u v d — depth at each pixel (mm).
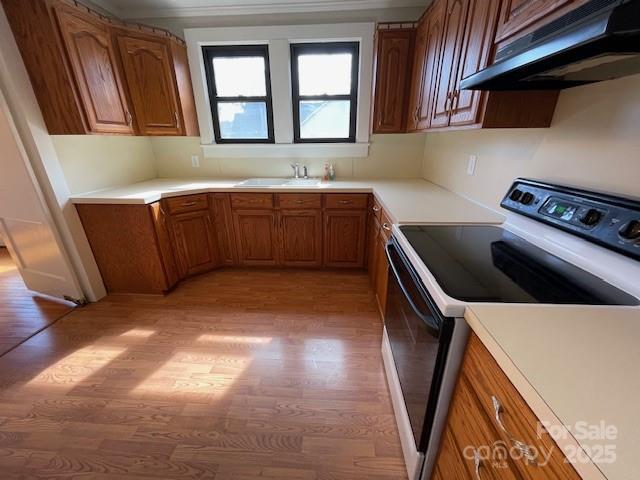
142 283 2305
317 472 1131
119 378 1547
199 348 1767
